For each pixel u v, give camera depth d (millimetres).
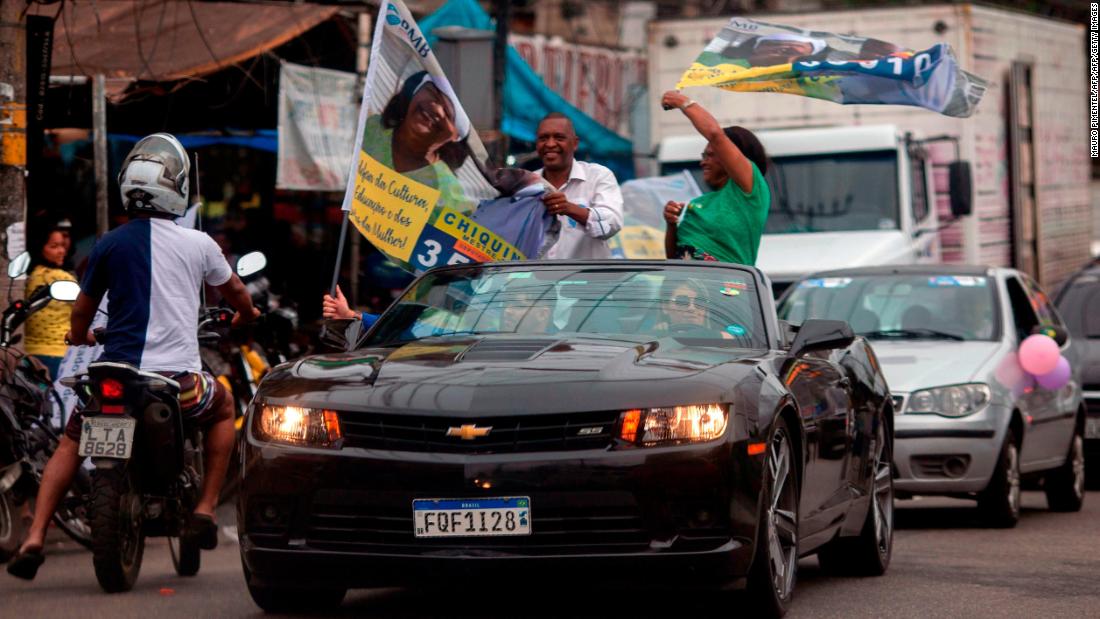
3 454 11906
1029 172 28938
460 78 22062
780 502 9086
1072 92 31578
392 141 12164
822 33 13602
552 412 8203
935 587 10609
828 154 24406
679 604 9484
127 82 18531
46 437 12141
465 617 9133
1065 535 14406
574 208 12484
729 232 12180
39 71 15570
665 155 25172
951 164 24906
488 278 10508
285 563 8453
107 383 9875
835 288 17203
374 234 12125
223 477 10641
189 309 10312
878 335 16453
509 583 8383
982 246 26328
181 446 10203
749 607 8797
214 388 10492
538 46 27828
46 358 15719
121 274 10133
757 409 8531
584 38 40188
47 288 11844
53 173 20625
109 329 10195
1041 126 29469
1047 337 15773
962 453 14734
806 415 9477
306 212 23344
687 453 8172
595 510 8141
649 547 8172
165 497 10414
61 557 12695
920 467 14859
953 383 14938
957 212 24922
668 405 8266
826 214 24250
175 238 10258
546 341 9289
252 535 8594
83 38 19219
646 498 8141
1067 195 31281
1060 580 10953
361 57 21156
